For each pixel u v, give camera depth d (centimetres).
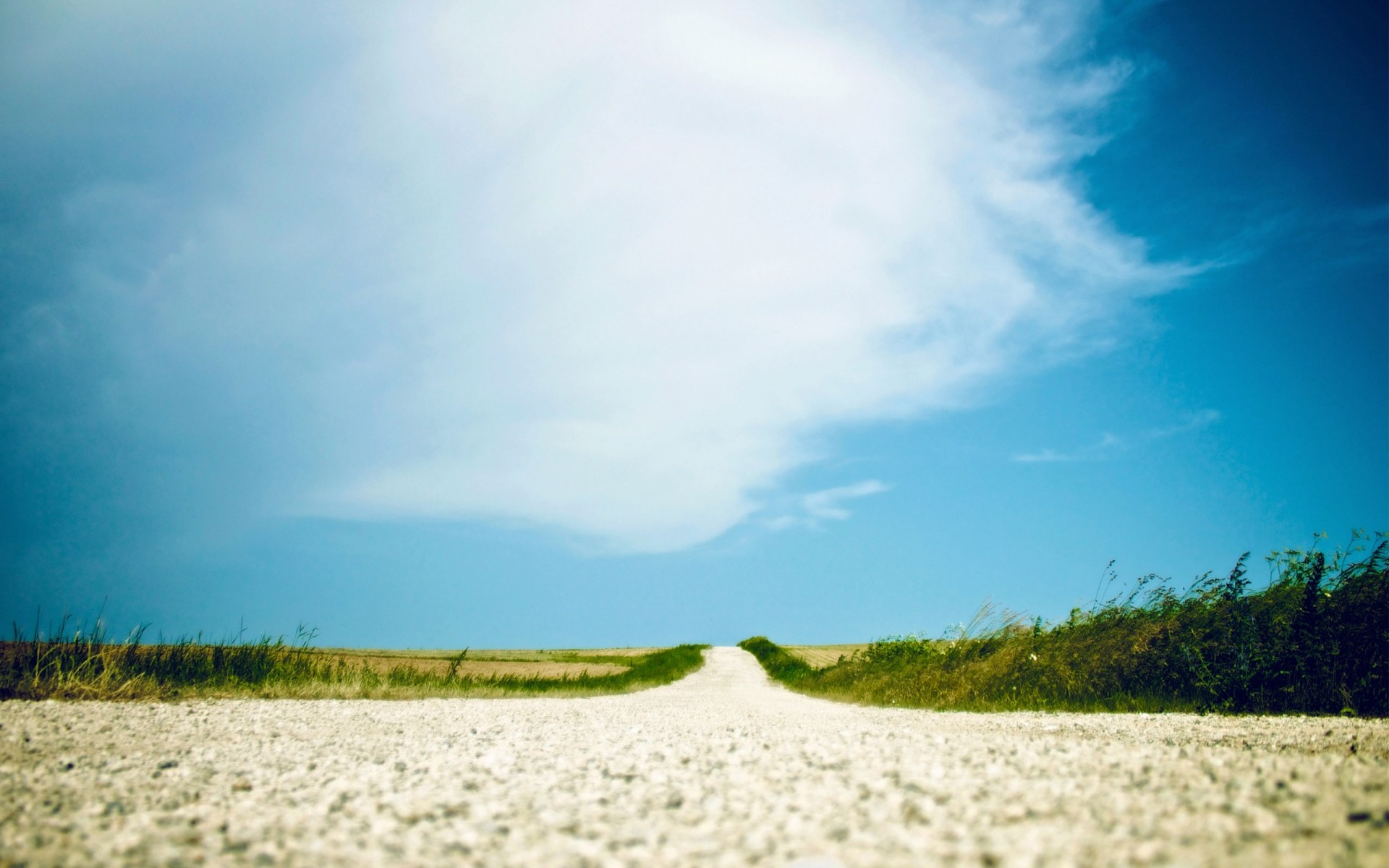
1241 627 1211
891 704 1553
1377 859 266
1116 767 471
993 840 312
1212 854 279
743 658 5344
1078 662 1363
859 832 336
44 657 1013
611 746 669
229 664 1216
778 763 526
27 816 399
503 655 4144
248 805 421
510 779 496
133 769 535
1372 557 1124
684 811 396
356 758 595
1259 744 663
